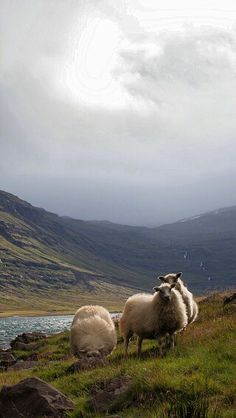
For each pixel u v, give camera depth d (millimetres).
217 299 28969
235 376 11859
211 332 18125
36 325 115375
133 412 10805
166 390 11258
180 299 18531
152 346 20422
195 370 12750
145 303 19016
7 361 28484
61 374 18078
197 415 9531
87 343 20250
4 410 12070
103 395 11906
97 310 22734
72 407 11953
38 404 11742
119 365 15750
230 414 9539
